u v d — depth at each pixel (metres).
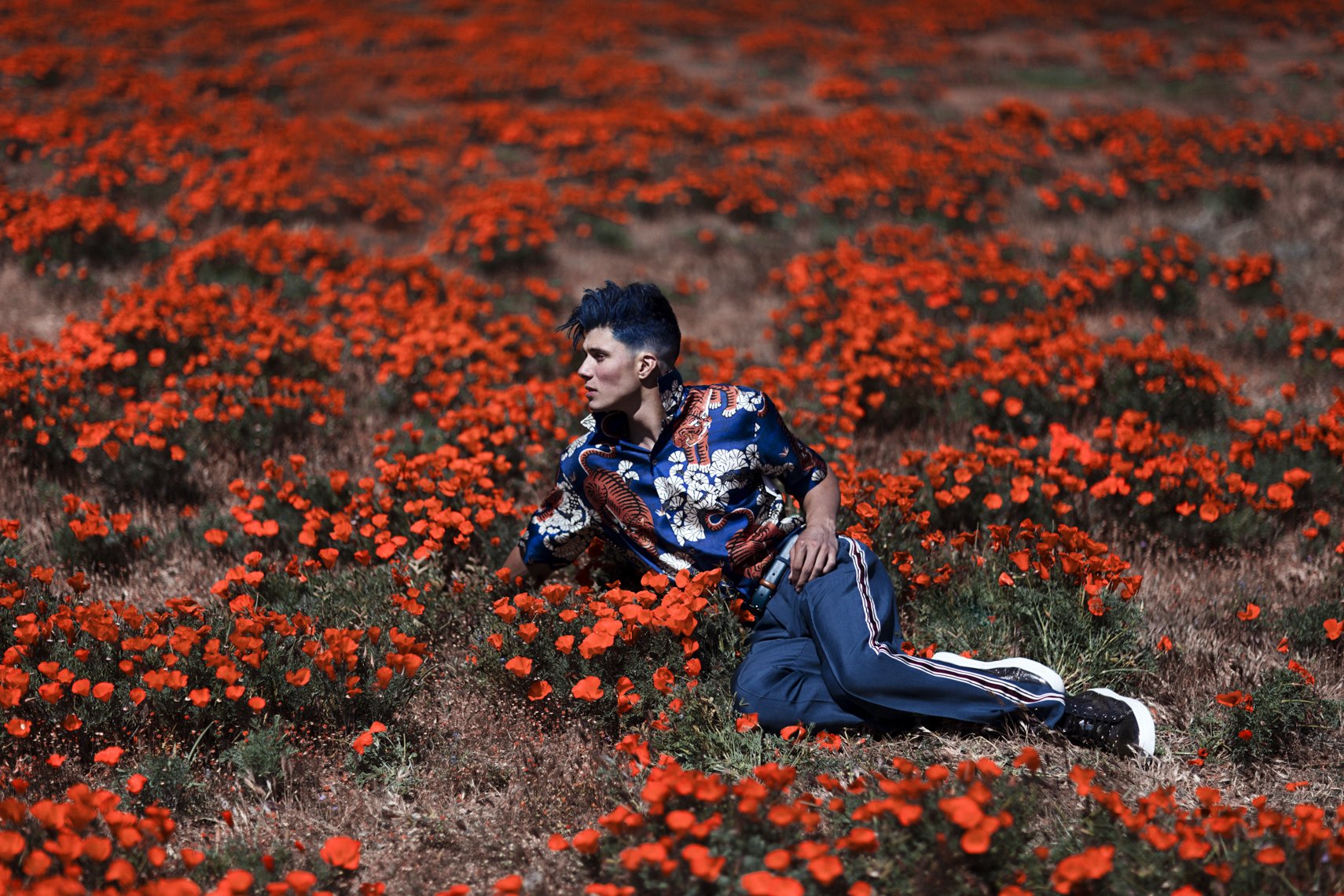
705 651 3.88
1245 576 4.97
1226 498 5.31
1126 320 9.12
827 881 2.51
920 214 13.18
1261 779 3.57
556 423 6.39
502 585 4.32
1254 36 30.02
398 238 12.82
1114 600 4.18
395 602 4.09
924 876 2.77
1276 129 15.24
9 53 23.45
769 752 3.57
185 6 32.00
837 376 7.47
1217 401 6.84
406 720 3.83
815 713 3.65
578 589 4.09
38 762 3.48
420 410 7.11
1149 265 9.55
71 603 4.38
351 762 3.59
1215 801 2.92
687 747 3.56
